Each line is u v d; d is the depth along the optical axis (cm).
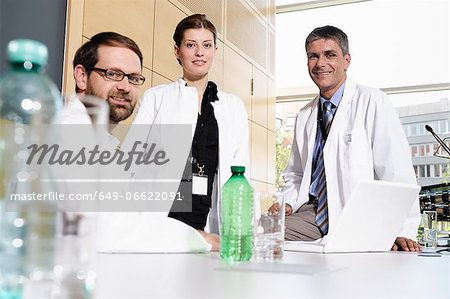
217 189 201
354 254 140
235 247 96
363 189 144
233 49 474
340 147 212
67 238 45
